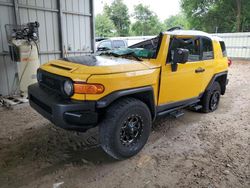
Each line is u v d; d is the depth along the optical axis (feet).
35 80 18.79
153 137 12.14
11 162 9.50
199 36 13.29
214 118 15.16
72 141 11.47
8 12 18.79
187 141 11.76
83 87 8.39
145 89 9.81
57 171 8.98
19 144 11.06
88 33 26.22
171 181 8.52
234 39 51.06
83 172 8.96
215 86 15.84
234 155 10.43
